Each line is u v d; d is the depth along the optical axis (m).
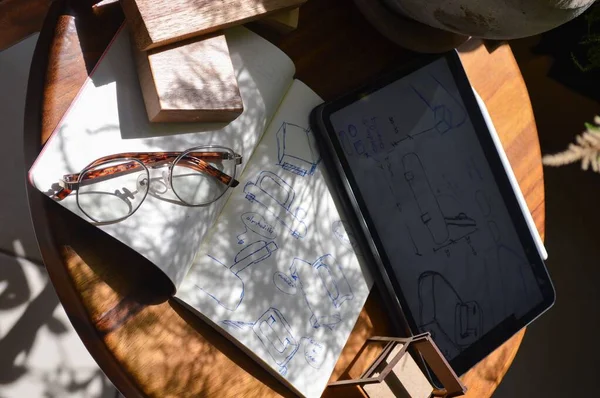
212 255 0.67
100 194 0.59
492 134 0.86
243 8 0.64
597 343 1.47
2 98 1.14
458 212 0.81
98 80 0.61
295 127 0.73
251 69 0.69
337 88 0.78
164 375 0.65
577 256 1.48
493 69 0.91
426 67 0.81
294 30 0.76
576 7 0.58
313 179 0.74
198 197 0.64
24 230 1.12
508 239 0.85
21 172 1.14
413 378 0.73
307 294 0.72
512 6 0.57
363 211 0.74
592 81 1.35
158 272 0.65
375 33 0.81
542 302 0.87
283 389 0.71
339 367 0.75
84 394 1.12
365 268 0.76
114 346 0.63
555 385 1.44
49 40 0.63
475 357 0.80
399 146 0.78
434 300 0.78
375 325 0.77
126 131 0.62
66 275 0.61
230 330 0.66
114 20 0.66
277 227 0.71
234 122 0.68
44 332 1.10
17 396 1.07
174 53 0.61
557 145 1.43
